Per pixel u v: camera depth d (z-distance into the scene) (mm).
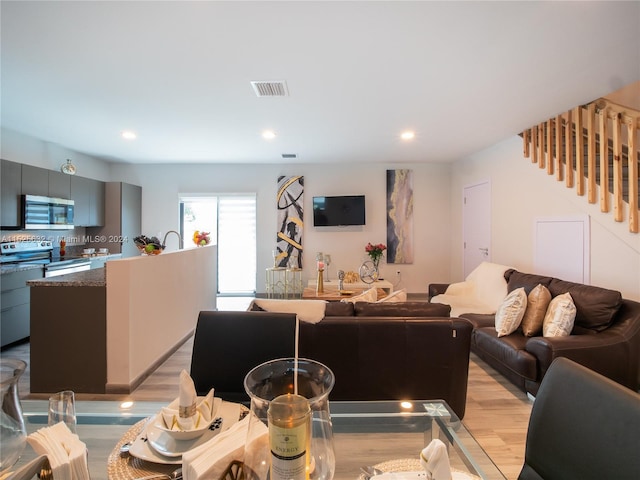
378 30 1896
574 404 876
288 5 1684
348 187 5895
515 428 2059
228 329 1545
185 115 3307
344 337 2039
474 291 3971
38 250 4184
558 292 2779
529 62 2248
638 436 718
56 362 2439
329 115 3301
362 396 2059
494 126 3682
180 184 5852
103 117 3369
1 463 812
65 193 4352
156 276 2908
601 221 2943
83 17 1775
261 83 2580
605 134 2869
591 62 2256
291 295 5797
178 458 910
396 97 2854
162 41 2008
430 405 1543
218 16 1771
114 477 878
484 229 4797
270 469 686
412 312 2174
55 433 838
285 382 1005
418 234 5914
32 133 3949
